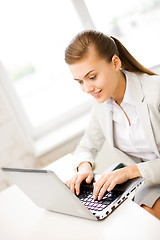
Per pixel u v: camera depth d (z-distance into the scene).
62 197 0.94
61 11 2.58
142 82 1.26
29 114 2.73
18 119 2.47
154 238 0.78
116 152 1.46
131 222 0.88
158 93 1.23
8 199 1.34
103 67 1.14
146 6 2.75
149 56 2.73
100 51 1.13
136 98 1.25
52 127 2.79
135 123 1.32
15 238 1.02
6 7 2.45
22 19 2.51
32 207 1.20
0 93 2.33
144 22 2.77
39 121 2.76
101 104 1.41
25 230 1.05
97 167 2.25
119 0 2.69
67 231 0.95
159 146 1.28
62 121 2.82
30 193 1.09
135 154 1.44
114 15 2.71
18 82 2.64
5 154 2.39
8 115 2.38
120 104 1.32
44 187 0.96
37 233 1.01
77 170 1.40
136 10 2.73
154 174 1.07
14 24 2.50
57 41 2.63
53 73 2.72
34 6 2.51
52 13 2.56
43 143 2.56
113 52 1.20
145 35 2.77
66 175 1.40
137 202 1.11
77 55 1.11
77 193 1.13
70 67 1.16
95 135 1.59
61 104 2.82
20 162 2.43
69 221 1.00
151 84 1.25
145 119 1.25
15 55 2.55
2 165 2.39
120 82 1.29
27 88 2.68
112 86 1.19
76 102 2.86
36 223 1.07
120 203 0.99
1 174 2.36
